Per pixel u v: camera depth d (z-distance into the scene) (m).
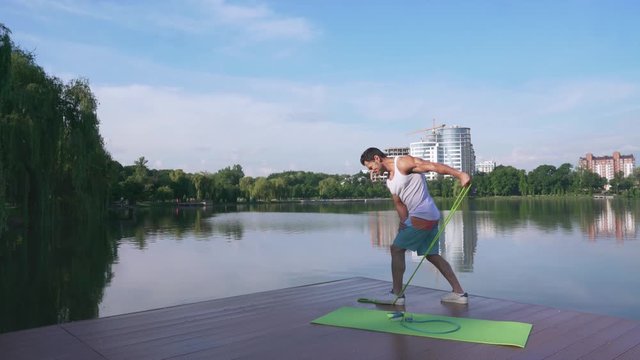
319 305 4.78
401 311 4.48
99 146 27.97
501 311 4.47
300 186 113.69
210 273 14.95
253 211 59.12
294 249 20.66
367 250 20.12
